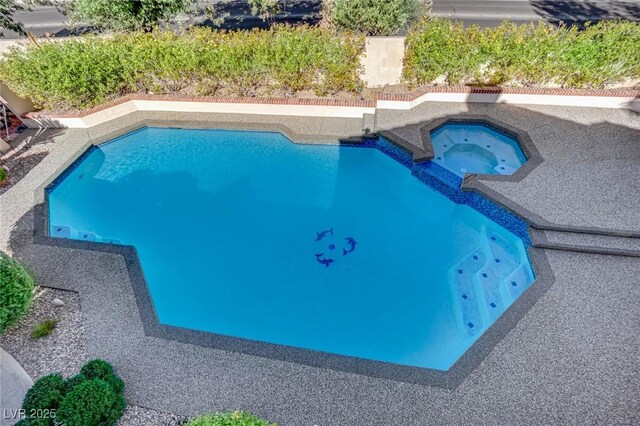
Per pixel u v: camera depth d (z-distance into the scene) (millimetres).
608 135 11781
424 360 8305
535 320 7680
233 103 13961
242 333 8922
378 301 9375
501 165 11766
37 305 8594
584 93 12617
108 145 13922
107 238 11055
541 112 12867
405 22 13883
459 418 6484
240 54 12922
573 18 19203
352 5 13328
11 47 13289
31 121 14148
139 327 8086
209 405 6820
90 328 8086
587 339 7352
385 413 6602
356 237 10789
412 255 10305
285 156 13102
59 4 16828
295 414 6656
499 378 6922
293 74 13273
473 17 19781
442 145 12523
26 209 11180
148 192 12312
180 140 13977
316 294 9586
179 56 13102
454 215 11180
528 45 12125
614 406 6484
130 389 7074
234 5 21875
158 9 15078
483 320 8875
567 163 10945
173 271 10227
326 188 12125
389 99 13094
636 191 10000
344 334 8812
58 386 6273
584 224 9258
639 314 7672
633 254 8617
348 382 7047
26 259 9648
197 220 11430
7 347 7777
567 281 8297
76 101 13633
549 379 6863
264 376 7199
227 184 12398
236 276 10047
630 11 19516
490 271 9789
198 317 9250
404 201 11672
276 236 10906
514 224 9953
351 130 13180
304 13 20438
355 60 12992
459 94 13352
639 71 12195
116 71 13852
